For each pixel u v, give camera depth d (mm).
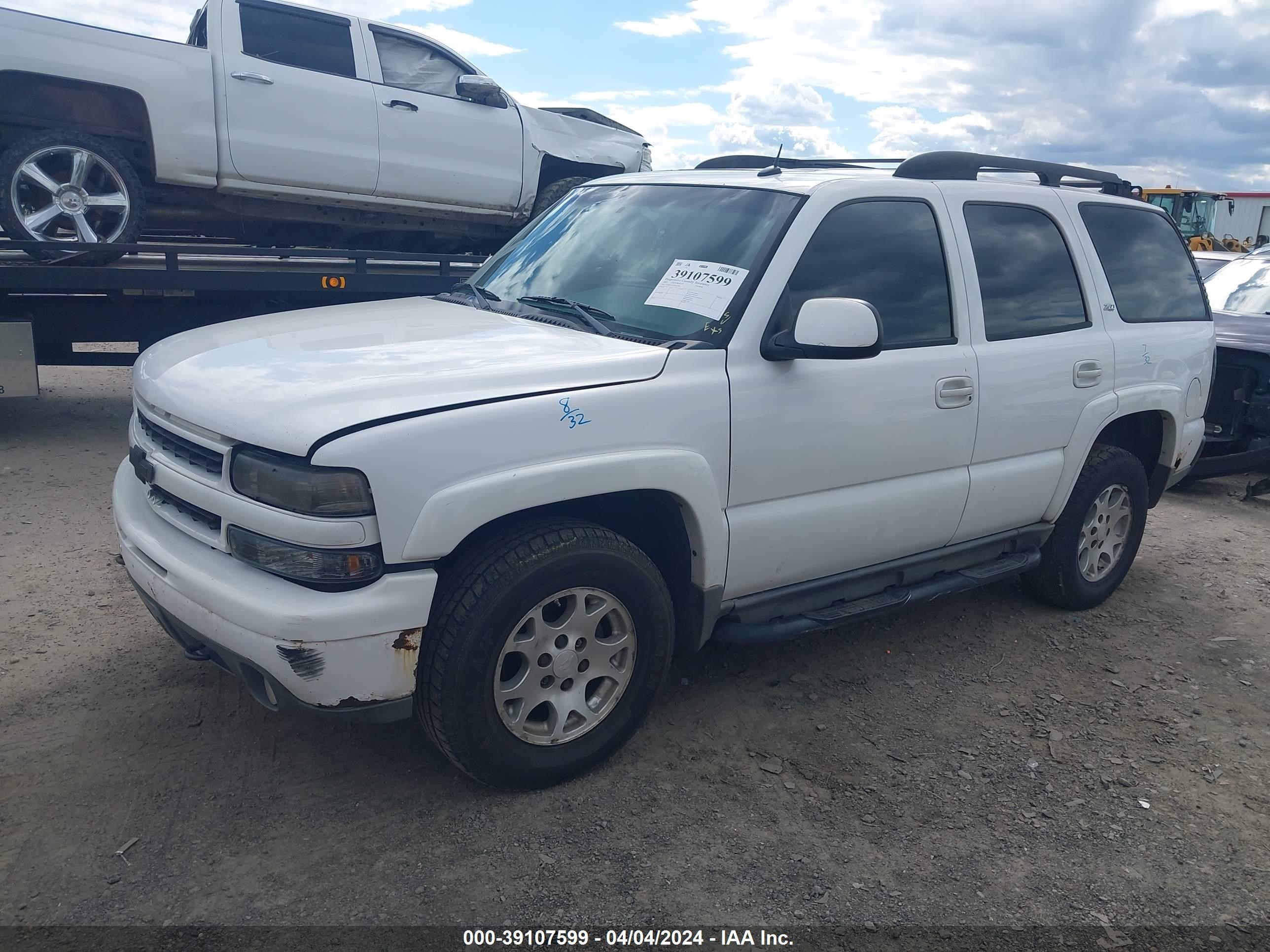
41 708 3301
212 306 6992
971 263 3842
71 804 2803
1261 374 6992
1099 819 3072
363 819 2820
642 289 3402
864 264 3496
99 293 6625
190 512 2840
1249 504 7211
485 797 2959
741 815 2961
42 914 2383
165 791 2893
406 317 3477
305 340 3098
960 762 3354
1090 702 3869
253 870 2584
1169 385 4707
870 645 4270
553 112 8938
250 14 6977
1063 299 4254
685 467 2967
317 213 7719
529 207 8641
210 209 7418
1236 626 4742
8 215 6211
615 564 2910
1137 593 5109
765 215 3404
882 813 3025
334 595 2488
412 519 2496
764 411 3150
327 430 2426
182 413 2768
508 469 2629
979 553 4121
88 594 4246
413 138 7719
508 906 2514
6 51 6000
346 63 7398
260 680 2656
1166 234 4984
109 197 6539
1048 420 4109
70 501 5492
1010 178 4367
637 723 3170
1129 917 2637
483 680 2719
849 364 3367
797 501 3340
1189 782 3320
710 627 3275
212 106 6770
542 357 2895
